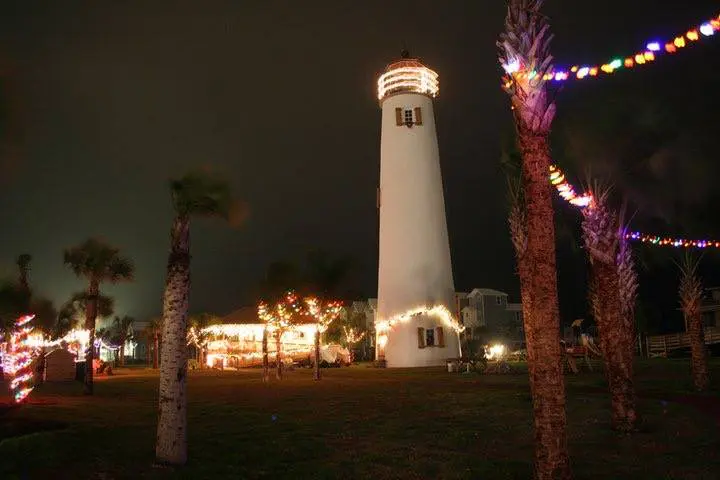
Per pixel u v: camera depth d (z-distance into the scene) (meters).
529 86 8.46
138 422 14.30
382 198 47.72
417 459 10.34
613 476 8.83
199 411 16.84
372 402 18.72
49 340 35.09
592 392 20.27
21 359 24.59
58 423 13.73
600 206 13.77
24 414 15.62
